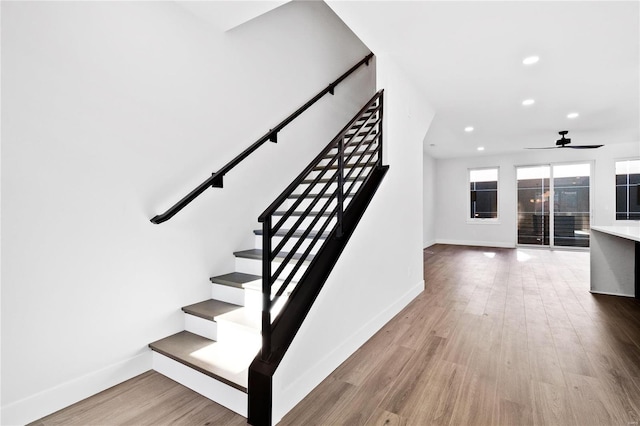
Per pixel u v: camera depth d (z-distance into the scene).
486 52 2.94
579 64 3.16
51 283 1.66
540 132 5.94
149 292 2.09
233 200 2.68
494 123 5.29
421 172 4.06
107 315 1.88
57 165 1.67
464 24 2.50
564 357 2.27
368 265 2.65
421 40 2.74
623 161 7.11
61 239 1.69
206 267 2.46
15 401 1.54
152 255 2.11
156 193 2.12
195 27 2.35
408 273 3.61
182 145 2.27
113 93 1.89
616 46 2.81
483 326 2.89
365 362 2.23
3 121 1.49
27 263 1.57
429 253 7.48
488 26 2.52
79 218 1.76
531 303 3.58
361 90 4.79
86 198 1.78
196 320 2.22
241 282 2.34
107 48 1.85
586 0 2.19
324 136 3.93
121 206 1.94
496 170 8.70
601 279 3.99
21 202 1.55
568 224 7.84
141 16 2.02
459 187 9.15
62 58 1.67
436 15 2.38
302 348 1.83
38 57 1.59
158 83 2.12
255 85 2.89
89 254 1.80
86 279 1.79
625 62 3.12
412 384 1.95
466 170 9.03
